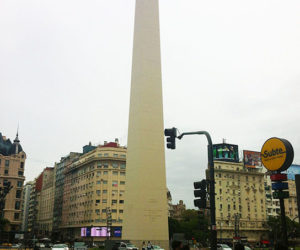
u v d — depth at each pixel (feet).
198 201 51.83
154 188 170.19
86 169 356.18
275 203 395.75
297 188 47.29
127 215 169.68
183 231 329.11
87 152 401.29
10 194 373.40
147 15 192.24
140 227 162.81
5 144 404.16
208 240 306.96
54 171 479.82
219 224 343.05
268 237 366.63
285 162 55.11
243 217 361.51
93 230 313.12
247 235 357.00
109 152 338.13
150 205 167.02
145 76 182.70
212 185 52.54
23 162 393.70
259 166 396.98
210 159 54.24
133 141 177.06
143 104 178.81
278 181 54.44
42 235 446.19
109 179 329.11
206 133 55.93
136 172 170.71
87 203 339.16
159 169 174.29
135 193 168.45
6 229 327.67
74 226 355.36
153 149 175.01
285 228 49.11
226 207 354.33
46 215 483.92
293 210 404.57
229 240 341.82
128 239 164.76
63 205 410.93
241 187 370.94
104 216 318.86
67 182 410.31
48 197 489.67
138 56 186.50
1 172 377.71
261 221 370.94
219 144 383.45
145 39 188.14
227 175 366.02
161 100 185.16
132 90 185.37
